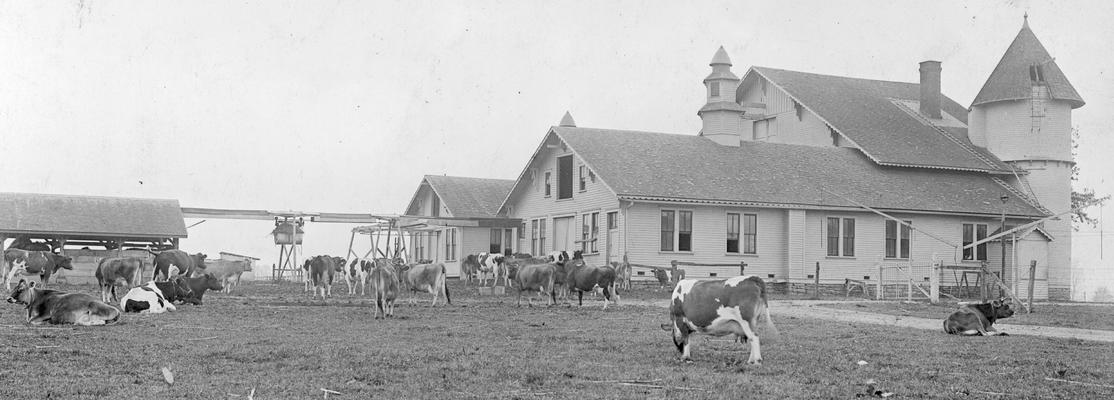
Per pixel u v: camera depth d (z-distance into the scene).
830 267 48.56
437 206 62.81
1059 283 54.69
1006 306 22.69
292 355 16.42
